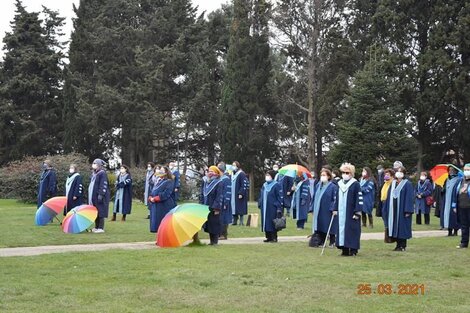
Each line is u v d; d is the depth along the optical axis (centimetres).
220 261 1228
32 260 1226
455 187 1889
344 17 4572
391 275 1084
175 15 4966
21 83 5056
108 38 4772
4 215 2342
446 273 1111
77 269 1124
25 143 5034
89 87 4781
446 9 3884
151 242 1590
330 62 4259
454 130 4072
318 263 1223
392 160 3581
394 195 1491
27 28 5325
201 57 4825
